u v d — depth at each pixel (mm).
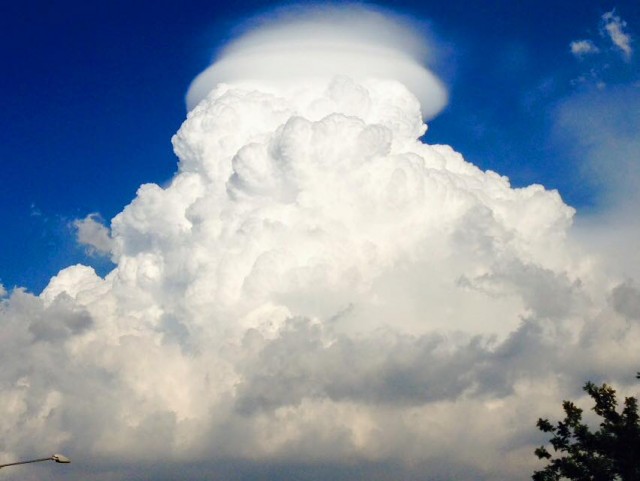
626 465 41219
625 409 43250
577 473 42125
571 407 44500
